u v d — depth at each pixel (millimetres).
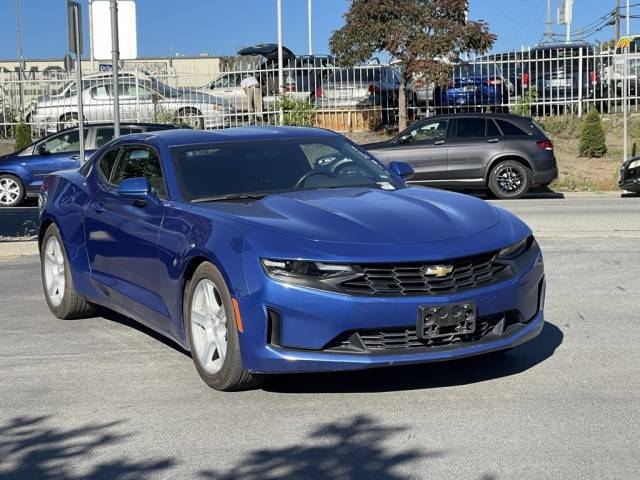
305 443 4535
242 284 5012
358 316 4844
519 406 4992
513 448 4371
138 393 5465
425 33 23531
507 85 25125
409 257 4930
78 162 18453
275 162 6422
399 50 23844
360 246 4965
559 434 4543
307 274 4898
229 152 6445
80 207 7164
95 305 7586
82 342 6805
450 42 23328
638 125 24359
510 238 5383
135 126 18438
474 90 24938
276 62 28953
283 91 24922
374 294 4883
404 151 18016
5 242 11219
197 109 25156
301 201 5684
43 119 25766
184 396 5363
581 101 25141
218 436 4684
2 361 6301
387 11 23562
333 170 6492
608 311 7289
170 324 5891
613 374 5562
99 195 6969
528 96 25000
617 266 9219
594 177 21047
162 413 5078
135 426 4887
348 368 4871
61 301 7543
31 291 8844
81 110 13086
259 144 6598
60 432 4840
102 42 12398
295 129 7035
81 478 4211
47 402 5363
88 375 5898
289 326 4898
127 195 6168
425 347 5000
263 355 4957
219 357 5344
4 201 18500
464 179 17859
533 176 17594
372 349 4938
